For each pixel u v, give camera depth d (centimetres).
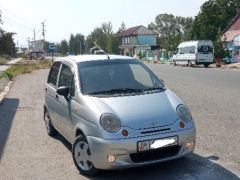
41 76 1755
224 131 527
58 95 454
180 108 370
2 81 1334
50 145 489
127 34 6525
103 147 340
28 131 572
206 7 4012
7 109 779
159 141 342
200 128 549
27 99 928
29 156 444
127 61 454
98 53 510
